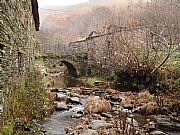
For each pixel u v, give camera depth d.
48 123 9.97
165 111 12.15
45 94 13.09
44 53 33.53
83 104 14.08
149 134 9.12
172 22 22.98
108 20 30.34
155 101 13.33
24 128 7.64
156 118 11.29
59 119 10.79
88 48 29.50
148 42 20.27
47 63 33.16
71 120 10.79
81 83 25.00
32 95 10.73
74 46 34.59
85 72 29.84
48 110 11.30
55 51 36.72
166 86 15.86
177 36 22.03
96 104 12.50
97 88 19.97
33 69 16.61
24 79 11.15
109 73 23.52
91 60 28.41
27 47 12.83
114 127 9.48
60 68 36.19
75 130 9.29
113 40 22.11
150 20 23.97
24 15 11.51
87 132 8.93
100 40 25.91
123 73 19.58
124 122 8.97
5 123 6.69
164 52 19.36
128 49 19.00
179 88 14.88
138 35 20.61
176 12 23.88
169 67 17.36
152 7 27.97
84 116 11.45
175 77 16.31
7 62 7.36
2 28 6.75
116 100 14.95
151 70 17.72
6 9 7.27
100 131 9.16
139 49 18.89
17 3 9.27
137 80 18.45
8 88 7.49
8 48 7.48
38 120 9.44
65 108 12.59
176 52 19.30
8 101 7.37
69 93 16.52
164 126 10.25
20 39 10.12
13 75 8.38
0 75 6.54
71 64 31.55
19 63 9.87
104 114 11.57
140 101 14.18
